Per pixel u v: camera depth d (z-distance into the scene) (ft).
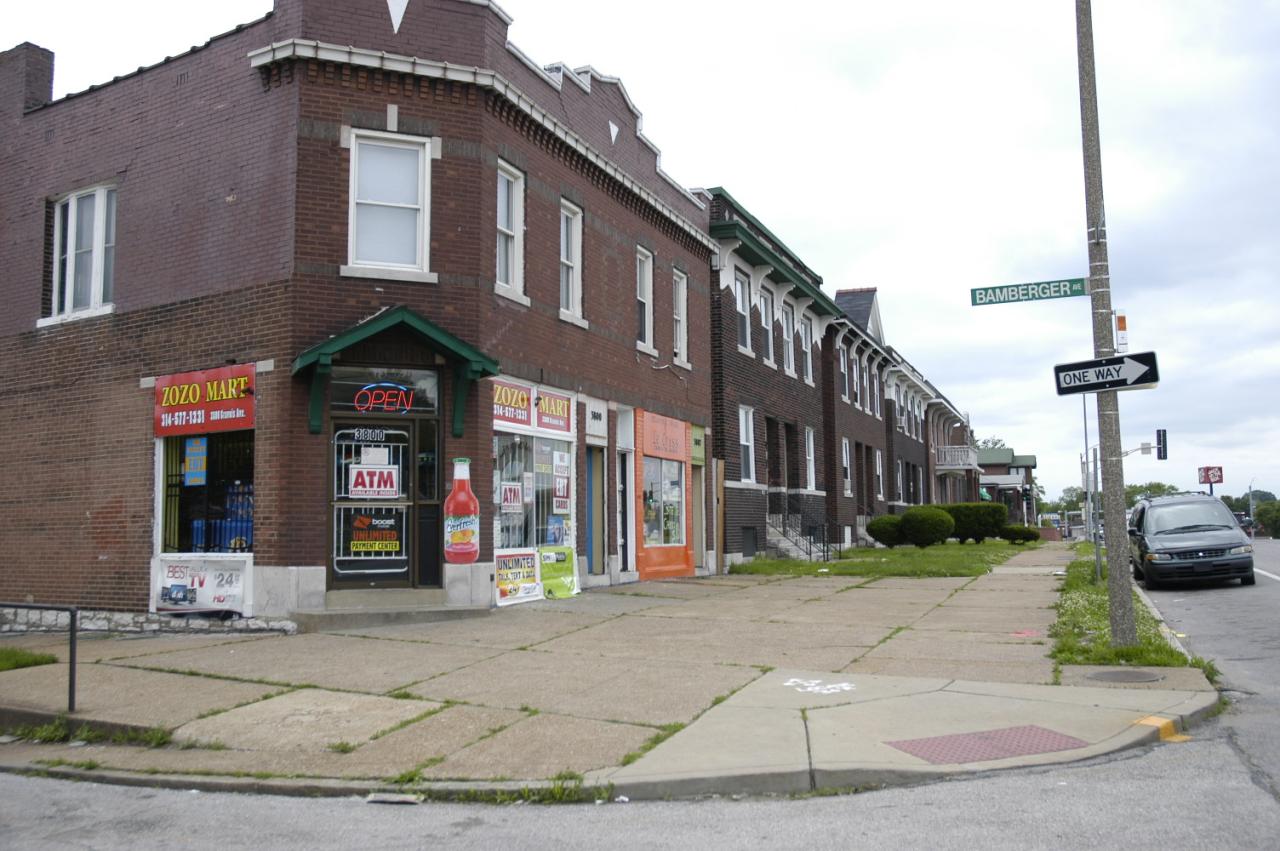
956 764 21.77
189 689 30.07
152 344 46.26
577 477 54.19
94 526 47.06
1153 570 61.26
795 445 92.79
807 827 18.58
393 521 43.42
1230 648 37.68
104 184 49.34
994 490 259.60
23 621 48.62
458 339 43.50
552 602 48.80
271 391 42.16
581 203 55.72
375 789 21.56
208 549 44.27
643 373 62.59
